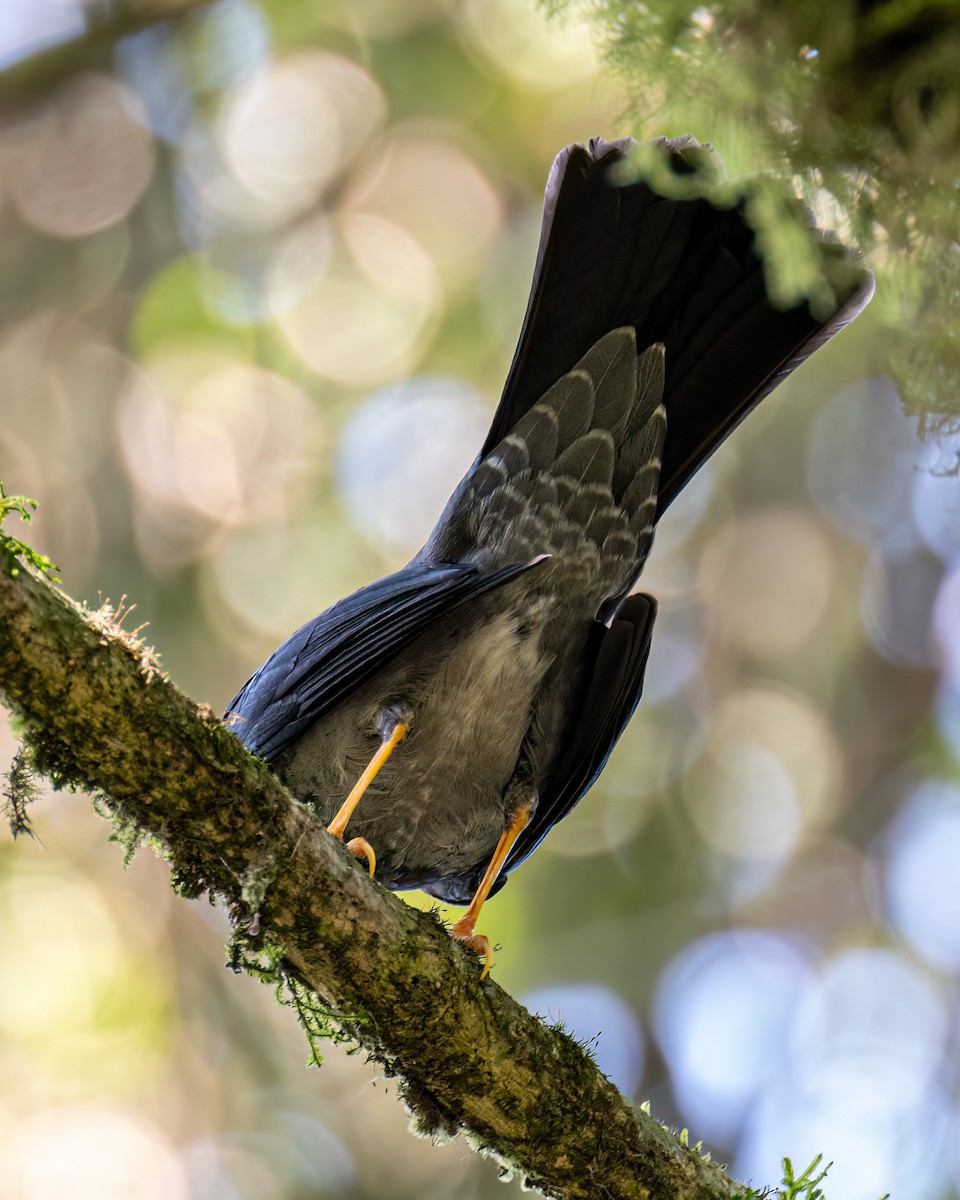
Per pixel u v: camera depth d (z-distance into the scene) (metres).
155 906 11.97
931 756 13.61
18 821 4.70
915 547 14.00
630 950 12.20
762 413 13.31
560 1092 5.46
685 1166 5.69
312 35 12.16
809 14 4.38
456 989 5.24
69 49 12.15
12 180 13.15
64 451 12.89
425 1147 11.84
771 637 13.94
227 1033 11.84
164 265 12.94
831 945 13.15
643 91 4.59
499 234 12.75
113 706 4.51
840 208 4.65
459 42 12.07
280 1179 11.55
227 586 12.53
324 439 12.65
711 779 13.22
